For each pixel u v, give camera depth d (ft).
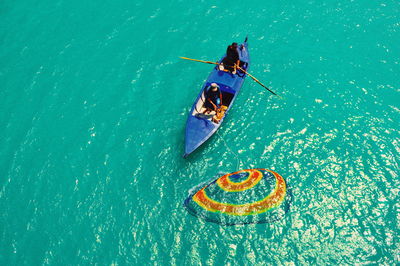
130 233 40.11
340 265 36.68
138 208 42.09
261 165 45.52
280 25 64.18
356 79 54.70
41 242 39.45
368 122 48.93
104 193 43.60
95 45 62.90
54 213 41.93
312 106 51.60
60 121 51.72
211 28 64.69
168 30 64.90
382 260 36.65
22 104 54.03
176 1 70.49
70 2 71.77
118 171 45.68
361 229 39.04
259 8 67.51
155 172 45.52
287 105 51.98
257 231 39.34
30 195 43.57
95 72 58.44
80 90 55.88
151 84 56.39
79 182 44.65
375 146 46.16
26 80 57.47
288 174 44.34
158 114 52.19
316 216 40.34
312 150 46.47
